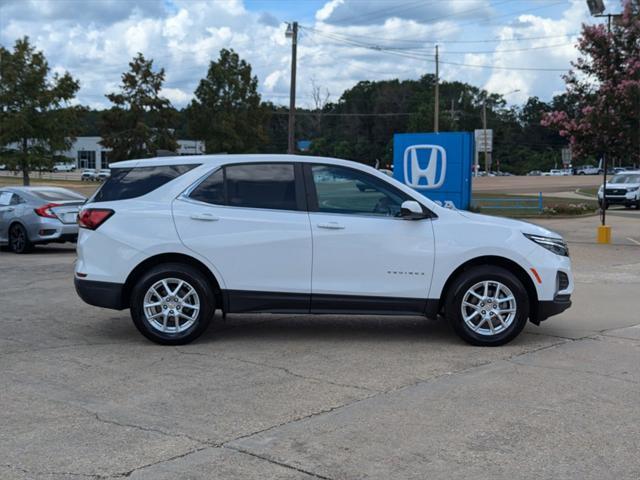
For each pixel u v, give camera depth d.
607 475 4.17
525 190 52.50
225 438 4.72
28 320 8.52
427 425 4.97
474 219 7.33
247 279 7.12
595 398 5.58
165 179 7.30
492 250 7.17
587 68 17.19
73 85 26.78
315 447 4.57
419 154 17.94
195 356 6.83
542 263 7.25
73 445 4.59
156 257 7.15
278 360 6.70
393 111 117.75
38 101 25.78
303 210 7.22
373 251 7.14
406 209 7.12
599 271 13.25
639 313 9.22
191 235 7.07
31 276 12.16
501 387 5.87
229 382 5.98
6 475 4.13
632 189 33.72
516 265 7.28
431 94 116.12
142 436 4.75
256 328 8.12
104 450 4.51
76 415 5.16
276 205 7.23
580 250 16.73
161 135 41.19
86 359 6.71
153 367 6.44
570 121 17.50
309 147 112.69
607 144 17.36
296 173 7.32
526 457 4.43
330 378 6.11
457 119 116.06
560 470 4.23
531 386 5.90
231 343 7.38
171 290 7.19
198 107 48.03
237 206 7.21
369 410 5.28
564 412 5.25
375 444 4.62
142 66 40.75
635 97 16.27
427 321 8.59
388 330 8.05
